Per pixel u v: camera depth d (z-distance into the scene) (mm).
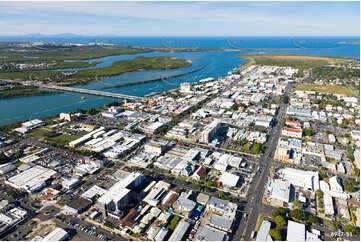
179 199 146625
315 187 160375
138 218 136375
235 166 184625
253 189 161000
